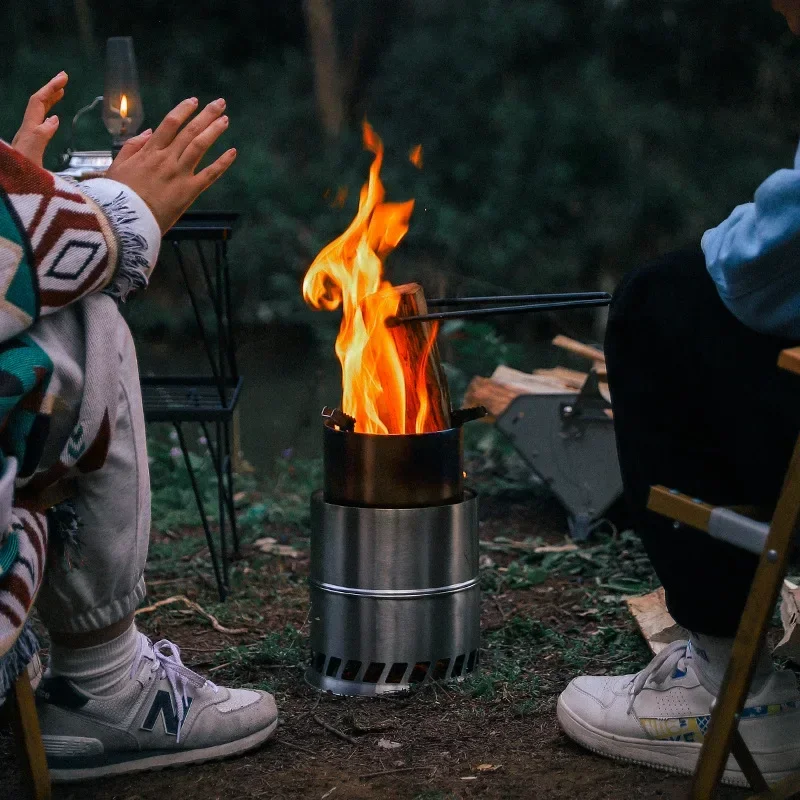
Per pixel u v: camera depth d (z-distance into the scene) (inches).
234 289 429.4
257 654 104.5
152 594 124.3
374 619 94.1
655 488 68.8
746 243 64.8
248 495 168.4
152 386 132.5
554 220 485.7
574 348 170.1
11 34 561.6
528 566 131.9
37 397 67.7
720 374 72.1
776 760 76.2
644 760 81.3
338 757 85.1
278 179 481.4
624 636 108.7
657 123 507.2
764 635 64.2
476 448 193.0
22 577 66.1
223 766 83.5
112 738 80.3
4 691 67.2
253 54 588.1
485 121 515.2
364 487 93.3
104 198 72.2
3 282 65.2
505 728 89.3
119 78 133.7
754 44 538.9
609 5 537.0
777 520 62.4
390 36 541.6
